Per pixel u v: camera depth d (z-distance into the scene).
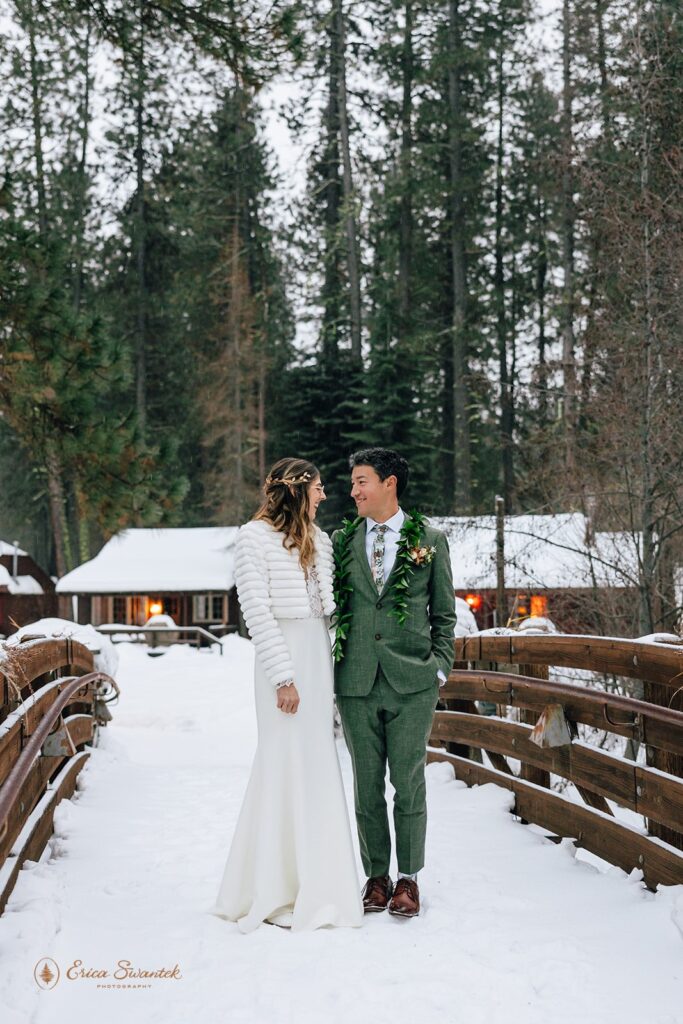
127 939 3.57
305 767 3.82
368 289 39.59
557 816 5.00
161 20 9.14
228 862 3.86
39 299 10.34
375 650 3.94
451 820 5.50
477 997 2.99
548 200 31.50
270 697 3.87
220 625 31.91
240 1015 2.88
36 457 11.22
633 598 11.79
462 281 35.59
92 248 40.84
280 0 8.76
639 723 4.21
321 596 4.00
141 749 12.72
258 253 42.22
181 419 41.28
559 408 13.99
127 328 41.22
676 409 10.73
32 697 4.60
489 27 34.94
